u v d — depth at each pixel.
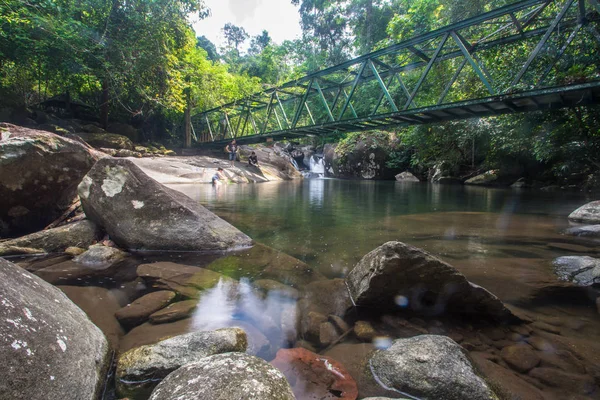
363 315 1.97
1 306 1.06
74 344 1.22
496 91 9.00
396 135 21.61
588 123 8.52
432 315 1.97
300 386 1.31
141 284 2.41
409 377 1.32
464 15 12.63
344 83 13.45
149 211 3.45
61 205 4.27
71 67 11.94
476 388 1.26
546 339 1.69
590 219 4.93
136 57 13.01
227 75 22.92
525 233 4.24
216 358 1.22
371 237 4.03
